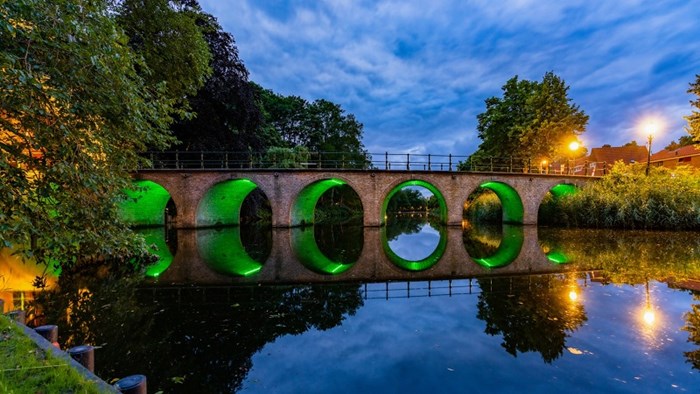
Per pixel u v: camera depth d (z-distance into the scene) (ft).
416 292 27.40
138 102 17.08
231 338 18.62
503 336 18.03
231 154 83.87
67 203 15.37
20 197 13.16
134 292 27.43
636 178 70.85
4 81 11.21
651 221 63.67
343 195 165.58
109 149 16.29
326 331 19.53
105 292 27.37
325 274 34.30
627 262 36.14
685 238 53.11
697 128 76.28
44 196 14.58
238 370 15.19
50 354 9.75
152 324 20.54
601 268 33.71
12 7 11.86
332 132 160.45
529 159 92.07
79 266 35.47
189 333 19.26
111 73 15.08
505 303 23.48
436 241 60.54
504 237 61.36
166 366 15.55
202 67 44.60
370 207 74.64
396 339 18.22
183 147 81.41
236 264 39.50
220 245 53.72
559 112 95.35
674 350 15.79
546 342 17.01
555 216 77.61
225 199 81.71
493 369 14.70
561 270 33.45
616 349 15.99
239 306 24.06
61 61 14.17
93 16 15.01
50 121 13.83
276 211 72.43
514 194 81.92
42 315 22.04
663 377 13.57
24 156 13.65
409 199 267.59
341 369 15.20
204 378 14.51
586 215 70.44
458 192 77.05
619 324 18.99
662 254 40.11
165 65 42.73
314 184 82.33
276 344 17.83
